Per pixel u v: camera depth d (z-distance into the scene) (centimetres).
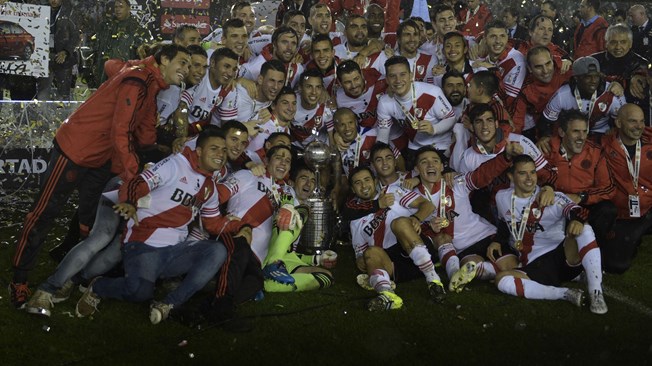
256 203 511
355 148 612
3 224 645
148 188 440
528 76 635
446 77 614
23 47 827
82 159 468
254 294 474
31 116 744
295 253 544
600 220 527
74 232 546
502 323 449
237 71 608
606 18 1074
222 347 411
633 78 605
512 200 514
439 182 541
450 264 518
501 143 557
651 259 580
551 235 511
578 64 588
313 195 551
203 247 448
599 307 464
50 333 424
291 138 628
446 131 611
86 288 468
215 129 461
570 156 548
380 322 450
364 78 652
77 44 962
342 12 836
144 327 436
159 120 553
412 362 394
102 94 467
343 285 521
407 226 504
